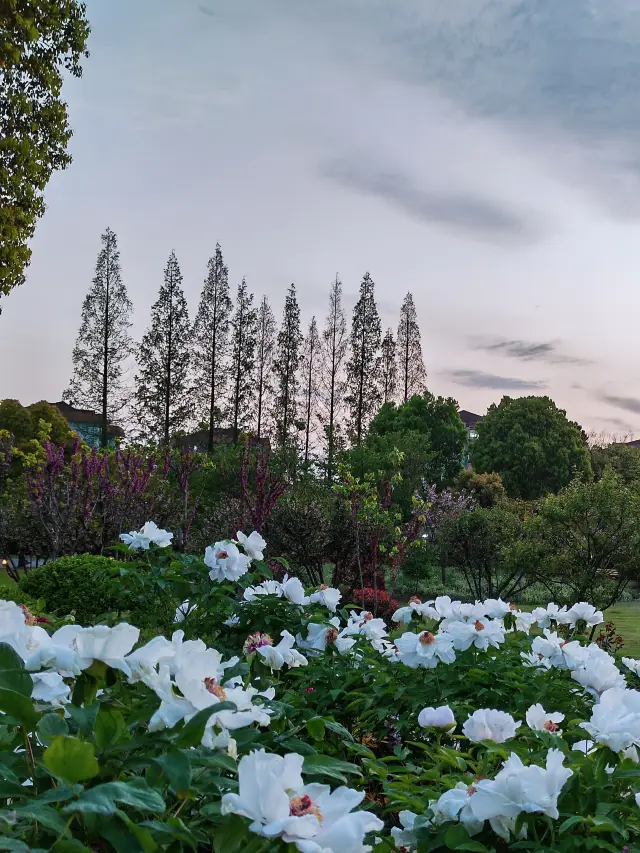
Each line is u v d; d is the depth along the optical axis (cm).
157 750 113
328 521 1007
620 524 1005
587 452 3847
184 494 892
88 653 115
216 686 127
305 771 124
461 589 1686
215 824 119
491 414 3950
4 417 2116
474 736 201
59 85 1449
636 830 154
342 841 98
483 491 3000
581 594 1034
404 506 1948
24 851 87
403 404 3988
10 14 1277
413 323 4597
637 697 184
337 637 318
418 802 165
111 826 98
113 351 3750
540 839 147
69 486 927
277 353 4425
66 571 729
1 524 962
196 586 349
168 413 3900
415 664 279
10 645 110
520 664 308
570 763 168
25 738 110
